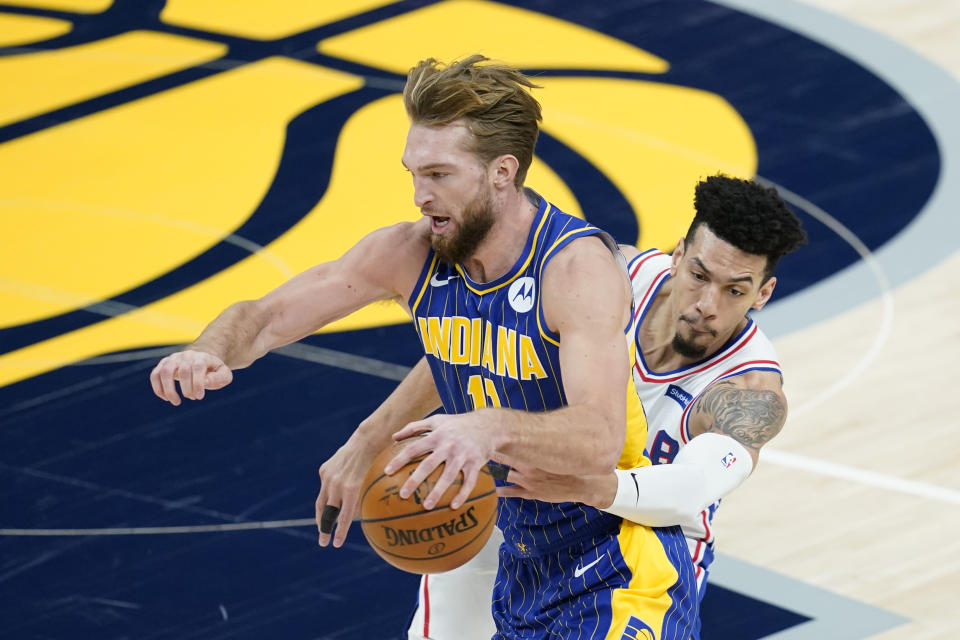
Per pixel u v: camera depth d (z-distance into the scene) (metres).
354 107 15.55
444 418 4.98
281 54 16.72
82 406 10.90
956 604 8.79
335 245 13.13
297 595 8.94
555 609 6.58
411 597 8.93
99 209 13.76
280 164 14.51
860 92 15.75
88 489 9.97
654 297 7.36
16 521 9.62
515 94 5.54
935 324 11.88
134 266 12.82
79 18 17.69
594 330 5.56
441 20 17.42
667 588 6.45
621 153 14.57
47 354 11.55
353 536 9.58
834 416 10.72
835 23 17.30
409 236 6.20
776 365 7.23
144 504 9.80
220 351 5.86
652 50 16.70
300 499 9.85
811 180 14.12
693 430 7.19
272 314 6.19
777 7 17.69
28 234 13.31
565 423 5.19
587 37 17.00
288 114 15.45
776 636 8.53
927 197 13.80
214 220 13.56
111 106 15.63
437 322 6.14
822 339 11.70
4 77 16.19
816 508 9.73
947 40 16.92
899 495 9.83
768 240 6.79
